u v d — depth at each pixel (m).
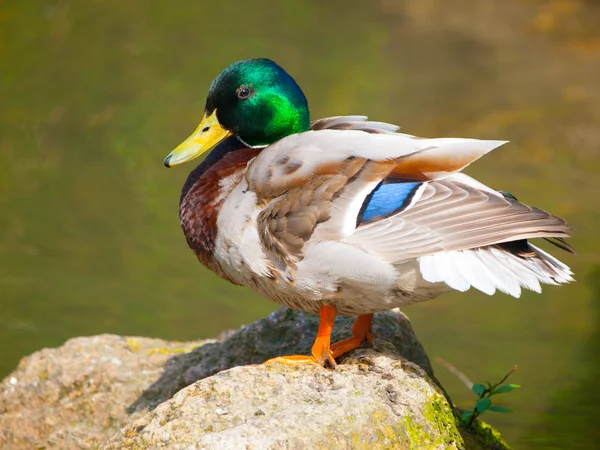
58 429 7.82
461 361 10.46
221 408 5.80
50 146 15.63
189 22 21.77
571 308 11.84
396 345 7.38
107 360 8.31
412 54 20.31
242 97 7.30
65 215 13.60
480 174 15.16
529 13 23.06
